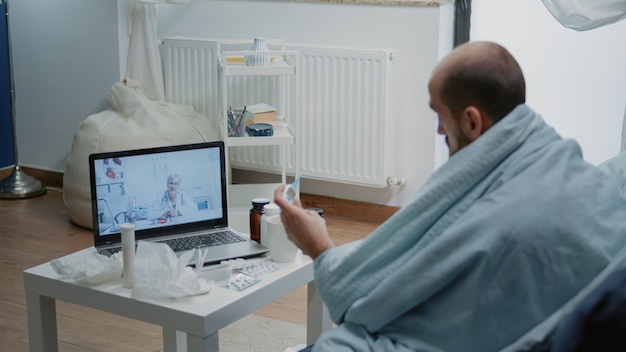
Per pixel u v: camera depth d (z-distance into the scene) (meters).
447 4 4.17
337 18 4.36
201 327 2.02
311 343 2.63
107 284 2.20
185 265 2.16
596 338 0.93
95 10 4.60
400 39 4.22
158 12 4.82
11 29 4.92
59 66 4.81
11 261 3.87
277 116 4.26
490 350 1.53
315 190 4.66
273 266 2.33
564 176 1.54
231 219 3.85
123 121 4.31
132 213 2.42
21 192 4.80
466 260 1.50
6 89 5.03
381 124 4.24
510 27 4.12
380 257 1.62
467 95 1.56
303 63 4.37
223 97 3.86
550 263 1.49
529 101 4.13
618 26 3.88
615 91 3.94
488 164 1.56
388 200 4.45
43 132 4.97
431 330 1.56
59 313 3.32
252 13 4.59
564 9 3.50
